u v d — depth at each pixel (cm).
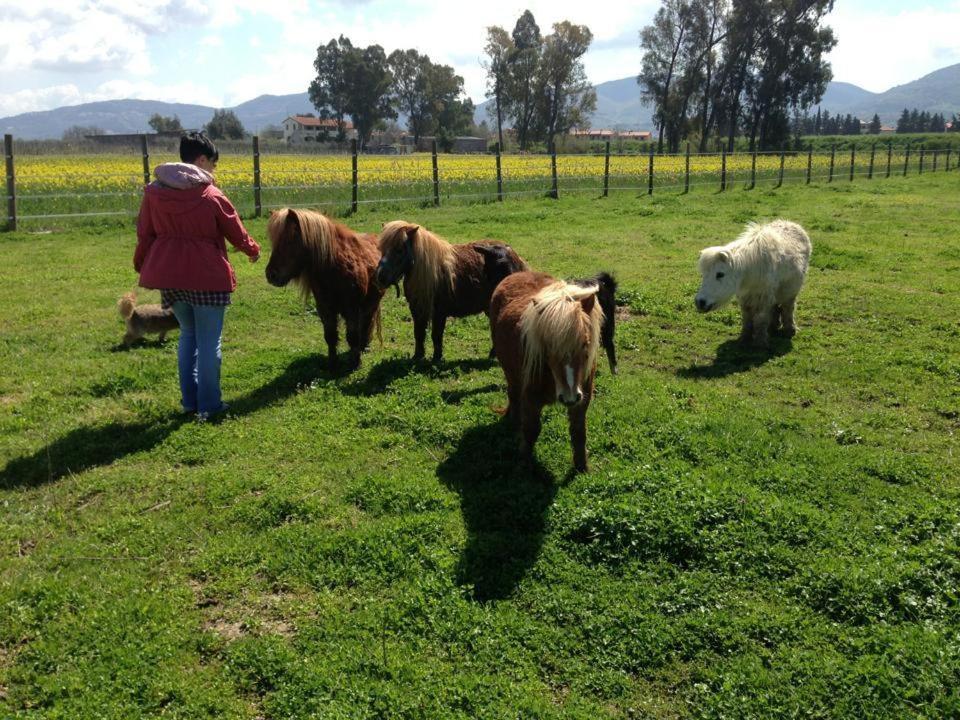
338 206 1942
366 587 411
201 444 590
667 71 7300
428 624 381
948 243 1464
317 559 435
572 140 8750
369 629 378
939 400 673
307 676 342
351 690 335
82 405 661
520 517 477
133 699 333
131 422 630
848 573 404
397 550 438
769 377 752
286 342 861
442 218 1795
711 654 361
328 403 672
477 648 364
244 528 471
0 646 368
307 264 699
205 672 350
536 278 600
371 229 1606
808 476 525
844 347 840
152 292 1055
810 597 396
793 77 6994
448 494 505
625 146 8094
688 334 903
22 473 541
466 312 779
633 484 504
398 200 2072
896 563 412
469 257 769
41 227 1589
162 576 423
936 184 3098
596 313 474
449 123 11556
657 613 386
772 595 400
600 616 384
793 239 859
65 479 534
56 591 402
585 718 322
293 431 612
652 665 357
